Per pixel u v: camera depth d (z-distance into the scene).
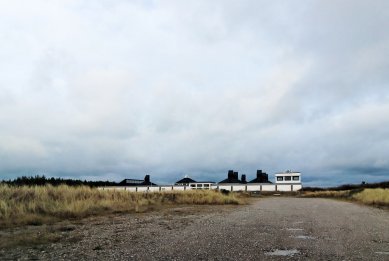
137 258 7.53
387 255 7.96
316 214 18.77
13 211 15.26
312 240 9.89
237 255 7.84
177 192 36.62
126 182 92.81
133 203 24.00
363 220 15.70
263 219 15.84
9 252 8.16
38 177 33.44
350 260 7.43
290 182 93.44
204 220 15.30
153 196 30.53
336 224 13.94
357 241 9.83
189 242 9.49
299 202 35.06
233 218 16.30
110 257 7.63
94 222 14.30
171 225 13.39
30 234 10.79
